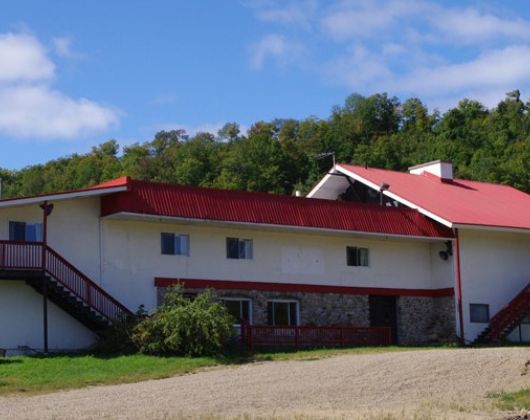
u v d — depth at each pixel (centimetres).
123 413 2130
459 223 4247
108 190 3453
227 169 8619
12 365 2948
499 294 4528
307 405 2286
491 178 8075
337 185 4969
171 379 2742
